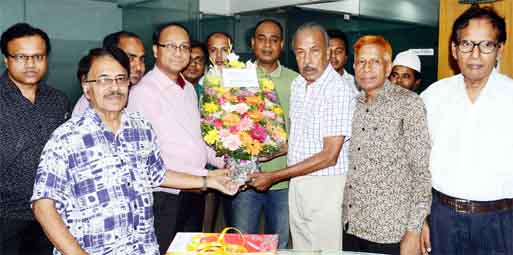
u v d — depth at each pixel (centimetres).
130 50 267
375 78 212
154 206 250
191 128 258
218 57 372
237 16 578
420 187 203
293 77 323
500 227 203
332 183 254
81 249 159
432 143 214
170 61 252
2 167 223
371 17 444
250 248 163
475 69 193
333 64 348
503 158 199
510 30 328
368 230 216
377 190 212
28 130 229
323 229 258
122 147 171
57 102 244
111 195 165
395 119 207
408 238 203
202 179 226
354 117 226
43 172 158
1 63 328
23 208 230
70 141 161
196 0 556
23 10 452
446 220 210
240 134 229
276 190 304
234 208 306
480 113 201
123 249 168
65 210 163
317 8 498
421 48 402
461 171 204
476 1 347
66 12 475
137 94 248
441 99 213
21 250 235
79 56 480
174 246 165
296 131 265
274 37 317
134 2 516
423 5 396
